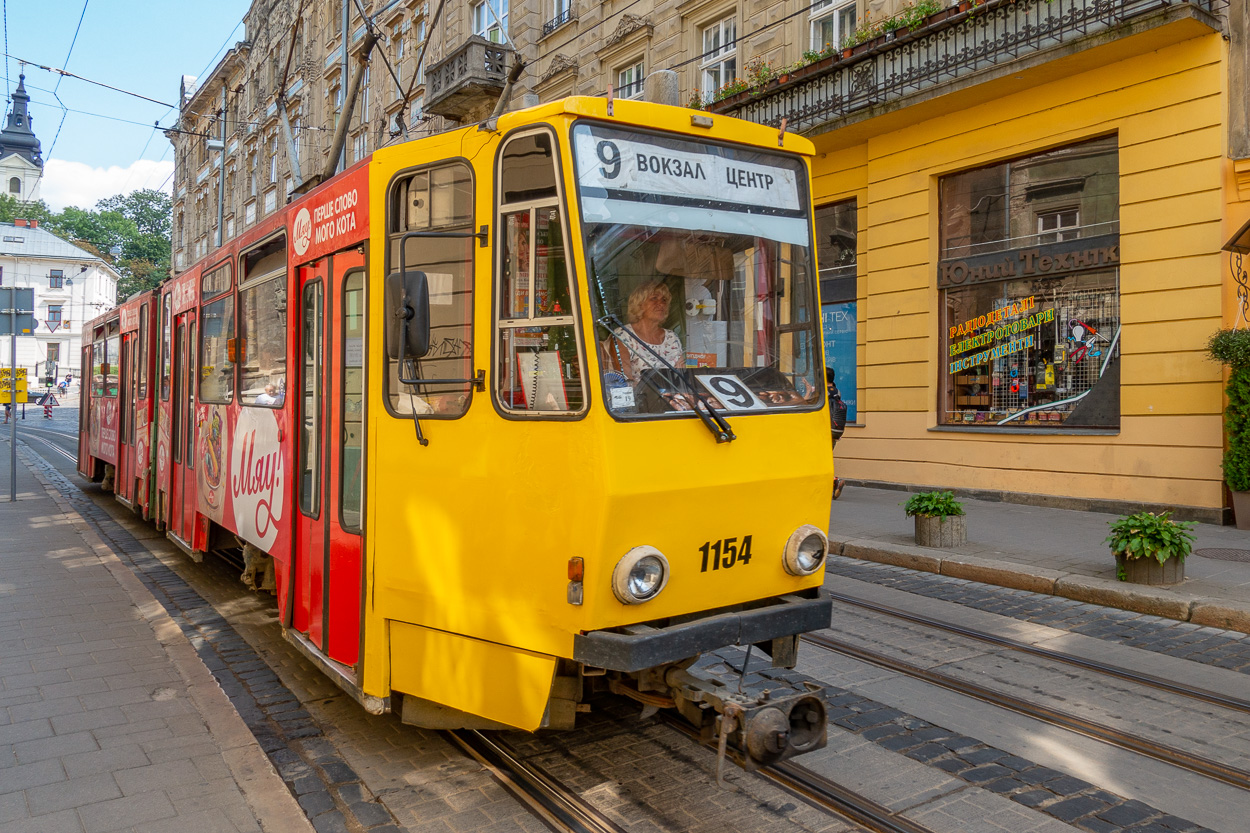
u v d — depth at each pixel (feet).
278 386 19.06
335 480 15.87
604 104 12.40
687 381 12.66
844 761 14.16
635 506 11.69
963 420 44.11
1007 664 19.15
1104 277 38.29
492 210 12.85
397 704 14.51
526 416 12.30
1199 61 34.68
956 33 41.11
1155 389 35.91
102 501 48.70
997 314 42.57
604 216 12.25
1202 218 34.60
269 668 19.75
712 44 58.44
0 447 93.50
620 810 12.59
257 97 124.16
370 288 14.64
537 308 12.35
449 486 13.24
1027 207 41.37
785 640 14.21
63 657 19.49
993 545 30.60
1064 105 39.11
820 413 14.19
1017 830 11.96
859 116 45.21
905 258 46.06
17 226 244.42
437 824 12.30
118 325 43.09
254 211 126.21
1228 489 33.88
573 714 12.64
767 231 14.14
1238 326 34.19
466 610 13.01
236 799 12.80
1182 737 15.16
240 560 32.14
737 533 13.00
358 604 14.85
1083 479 38.32
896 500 42.45
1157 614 23.08
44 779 13.39
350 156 98.99
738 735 11.57
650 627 12.05
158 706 16.53
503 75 68.03
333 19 102.58
